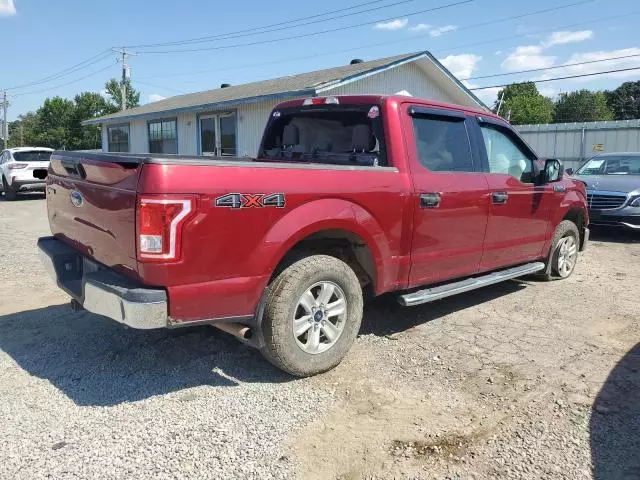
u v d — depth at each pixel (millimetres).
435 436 3141
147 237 2984
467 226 4797
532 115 73688
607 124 20516
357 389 3684
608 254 8750
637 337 4789
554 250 6496
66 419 3217
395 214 4137
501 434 3176
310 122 4980
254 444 3010
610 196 9992
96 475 2701
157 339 4449
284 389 3652
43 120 66500
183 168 3043
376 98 4391
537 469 2855
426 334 4758
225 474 2742
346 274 3879
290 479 2725
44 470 2730
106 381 3715
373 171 4008
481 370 4031
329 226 3717
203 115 19062
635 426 3283
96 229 3523
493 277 5320
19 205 15656
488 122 5188
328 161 4766
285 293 3549
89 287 3359
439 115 4660
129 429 3117
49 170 4387
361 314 4047
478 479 2766
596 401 3588
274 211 3414
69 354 4152
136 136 23938
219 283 3248
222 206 3168
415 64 17109
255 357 4145
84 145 62250
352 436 3119
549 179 5777
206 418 3260
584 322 5172
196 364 4000
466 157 4871
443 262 4656
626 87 81625
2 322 4859
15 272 6773
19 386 3623
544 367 4105
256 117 16578
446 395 3631
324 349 3844
